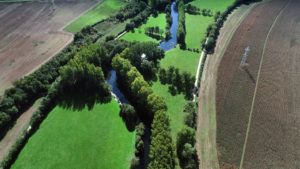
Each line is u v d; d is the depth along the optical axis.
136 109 91.31
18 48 129.88
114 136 78.56
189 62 113.81
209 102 88.31
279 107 81.94
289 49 112.00
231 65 106.25
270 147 69.19
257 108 82.56
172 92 95.50
